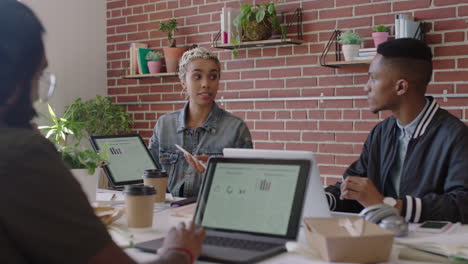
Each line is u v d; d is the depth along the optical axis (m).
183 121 2.41
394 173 1.92
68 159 1.75
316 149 3.38
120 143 2.02
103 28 4.36
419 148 1.77
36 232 0.73
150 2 4.11
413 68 1.77
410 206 1.50
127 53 4.26
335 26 3.29
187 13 3.91
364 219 1.23
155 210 1.72
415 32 2.95
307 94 3.40
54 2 3.96
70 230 0.75
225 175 1.35
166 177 1.86
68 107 3.95
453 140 1.69
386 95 1.82
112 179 1.90
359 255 1.08
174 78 3.99
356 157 3.24
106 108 3.96
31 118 0.88
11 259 0.74
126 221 1.54
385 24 3.13
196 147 2.38
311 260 1.11
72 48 4.10
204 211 1.34
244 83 3.66
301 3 3.41
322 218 1.24
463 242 1.25
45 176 0.75
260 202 1.26
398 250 1.19
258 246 1.17
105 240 0.78
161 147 2.43
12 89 0.82
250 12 3.38
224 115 2.44
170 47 3.87
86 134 3.97
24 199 0.73
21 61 0.82
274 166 1.28
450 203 1.51
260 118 3.60
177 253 0.95
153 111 4.13
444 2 2.94
